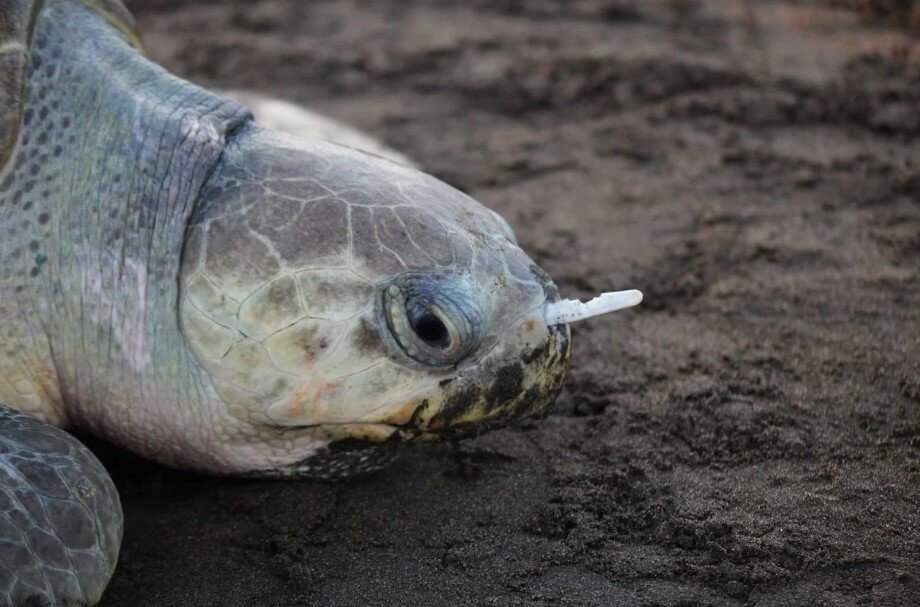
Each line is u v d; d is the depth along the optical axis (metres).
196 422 0.89
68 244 0.90
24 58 0.90
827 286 1.06
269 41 1.72
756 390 0.97
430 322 0.86
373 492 0.92
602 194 1.20
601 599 0.85
